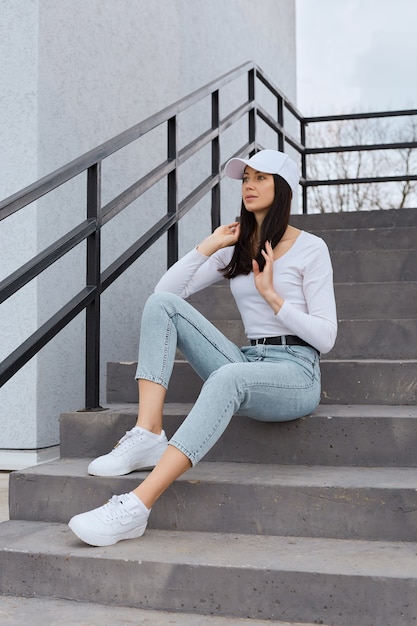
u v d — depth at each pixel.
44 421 3.55
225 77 4.07
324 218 4.45
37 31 3.51
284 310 2.20
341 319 3.35
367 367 2.64
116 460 2.21
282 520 2.08
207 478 2.16
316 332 2.20
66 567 1.95
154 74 4.77
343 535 2.04
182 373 2.78
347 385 2.66
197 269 2.46
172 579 1.86
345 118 6.20
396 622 1.71
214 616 1.83
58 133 3.66
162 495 2.17
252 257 2.35
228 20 6.28
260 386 2.12
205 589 1.84
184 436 2.01
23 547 2.02
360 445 2.32
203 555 1.91
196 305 3.49
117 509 2.00
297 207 8.09
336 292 3.37
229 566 1.82
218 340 2.28
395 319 3.06
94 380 2.62
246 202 2.33
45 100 3.56
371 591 1.72
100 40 4.07
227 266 2.40
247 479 2.14
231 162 2.37
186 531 2.15
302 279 2.32
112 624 1.78
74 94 3.81
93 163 2.61
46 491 2.28
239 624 1.77
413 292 3.28
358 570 1.76
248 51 6.80
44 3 3.54
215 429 2.03
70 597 1.95
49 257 2.36
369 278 3.66
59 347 3.67
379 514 2.02
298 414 2.27
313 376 2.28
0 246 3.53
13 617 1.83
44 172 3.55
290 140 5.69
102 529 1.97
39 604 1.93
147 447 2.22
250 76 4.69
